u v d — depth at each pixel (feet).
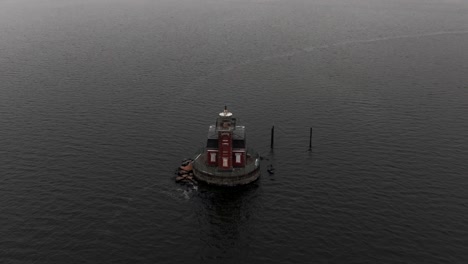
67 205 276.82
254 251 242.58
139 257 236.84
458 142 356.18
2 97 450.71
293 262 233.96
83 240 247.70
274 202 284.61
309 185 301.22
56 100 444.14
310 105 436.35
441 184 298.15
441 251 238.27
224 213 274.57
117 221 264.31
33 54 624.18
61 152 339.98
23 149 343.46
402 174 310.45
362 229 256.32
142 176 311.06
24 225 257.75
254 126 391.24
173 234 255.50
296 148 351.87
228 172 301.02
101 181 303.27
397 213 269.23
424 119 400.06
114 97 453.58
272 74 534.37
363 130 379.55
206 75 527.81
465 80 506.07
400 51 643.86
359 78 517.96
